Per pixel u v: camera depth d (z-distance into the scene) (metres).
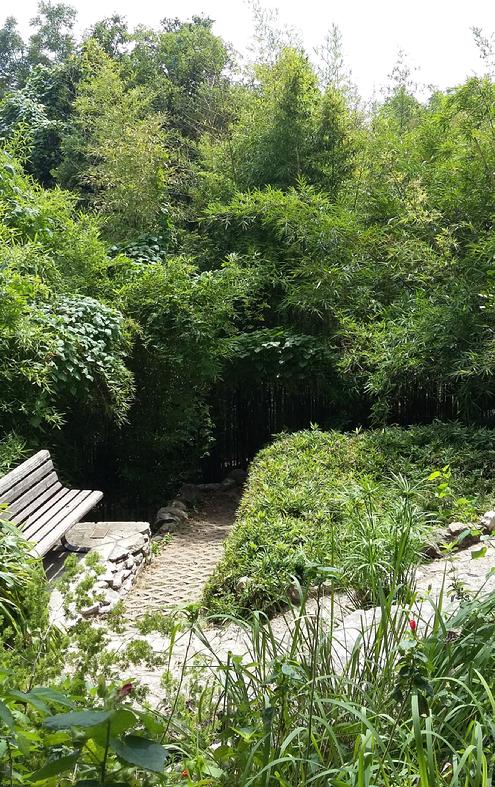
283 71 11.67
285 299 10.13
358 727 2.13
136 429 9.29
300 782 1.91
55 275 8.17
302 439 8.16
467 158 9.10
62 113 15.48
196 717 2.38
